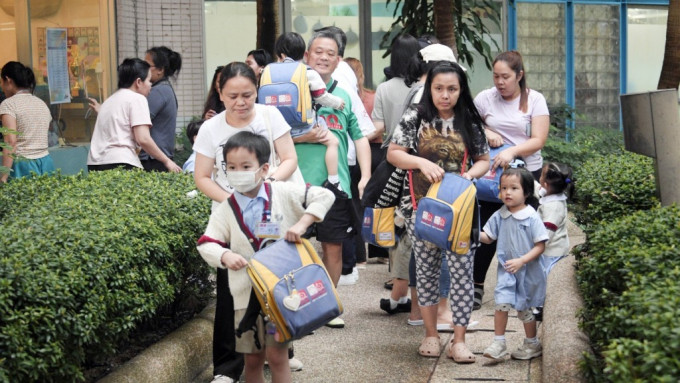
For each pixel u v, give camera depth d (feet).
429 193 18.26
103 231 16.21
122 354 18.30
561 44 50.34
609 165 23.50
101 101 34.12
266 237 15.06
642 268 13.42
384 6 46.47
